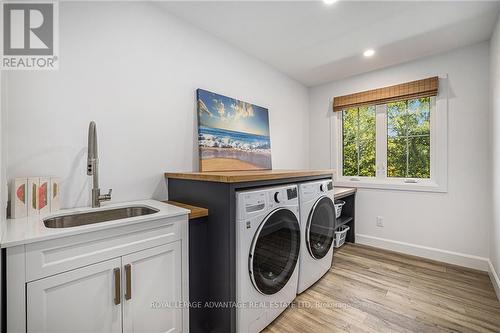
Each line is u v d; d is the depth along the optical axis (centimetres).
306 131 342
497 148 187
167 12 179
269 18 187
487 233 222
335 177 323
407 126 272
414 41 220
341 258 258
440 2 166
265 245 150
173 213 124
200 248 143
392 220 277
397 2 166
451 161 239
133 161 162
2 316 80
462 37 212
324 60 262
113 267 103
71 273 92
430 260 251
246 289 136
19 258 81
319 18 186
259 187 151
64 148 133
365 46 230
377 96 281
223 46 220
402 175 276
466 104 229
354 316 162
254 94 254
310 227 190
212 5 172
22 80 121
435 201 249
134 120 162
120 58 155
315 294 189
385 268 234
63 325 91
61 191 132
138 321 112
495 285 191
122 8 156
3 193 104
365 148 304
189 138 193
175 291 127
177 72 185
